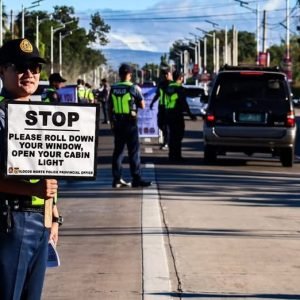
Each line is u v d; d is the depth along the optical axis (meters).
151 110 25.12
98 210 12.34
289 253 9.39
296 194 14.30
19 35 77.50
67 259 9.05
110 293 7.68
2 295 5.05
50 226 5.11
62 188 14.89
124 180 15.66
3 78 5.20
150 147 24.83
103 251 9.46
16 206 5.01
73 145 5.11
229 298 7.54
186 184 15.38
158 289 7.83
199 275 8.36
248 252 9.42
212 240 10.09
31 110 5.04
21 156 5.04
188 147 25.59
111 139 28.84
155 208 12.44
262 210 12.43
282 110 18.89
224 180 16.19
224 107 19.02
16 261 5.02
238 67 19.47
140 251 9.45
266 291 7.79
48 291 7.73
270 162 20.70
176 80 20.38
